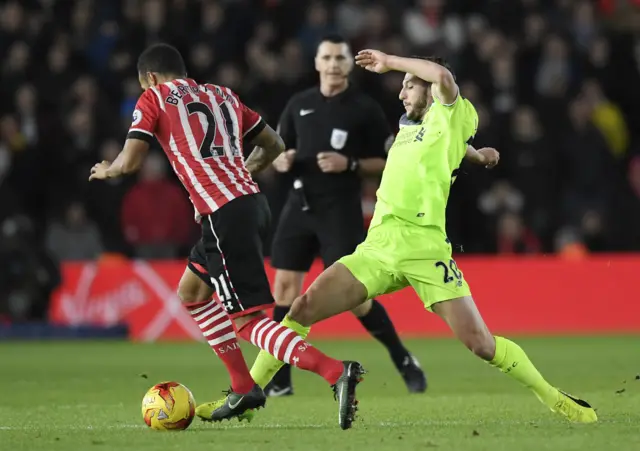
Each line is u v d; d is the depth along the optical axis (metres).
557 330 62.66
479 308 62.81
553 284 62.78
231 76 66.94
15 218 64.31
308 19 71.75
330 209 34.69
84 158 67.69
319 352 23.91
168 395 24.41
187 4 72.06
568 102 71.50
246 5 73.06
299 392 35.16
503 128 67.94
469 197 66.38
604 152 69.75
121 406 30.89
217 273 25.06
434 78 25.41
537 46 74.25
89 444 22.00
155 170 65.12
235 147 25.78
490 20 76.19
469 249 66.62
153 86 25.91
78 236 65.50
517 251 66.19
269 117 65.81
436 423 25.62
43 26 72.00
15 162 67.12
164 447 21.48
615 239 69.38
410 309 62.75
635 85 77.38
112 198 66.62
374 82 68.44
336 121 34.97
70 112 68.44
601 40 76.88
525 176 67.31
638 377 28.73
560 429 23.95
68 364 47.50
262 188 61.31
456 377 40.22
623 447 20.98
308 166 34.94
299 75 67.69
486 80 70.81
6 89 69.44
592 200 68.88
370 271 25.84
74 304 63.62
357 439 22.47
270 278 60.66
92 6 73.06
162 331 62.81
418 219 25.75
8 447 21.70
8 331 62.56
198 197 25.09
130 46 70.88
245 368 25.38
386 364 46.09
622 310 62.75
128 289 63.22
